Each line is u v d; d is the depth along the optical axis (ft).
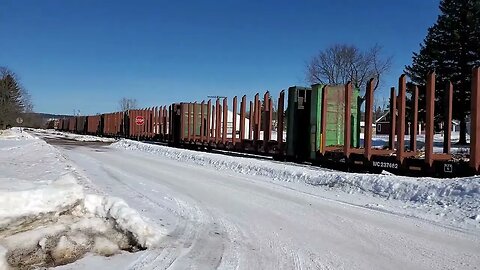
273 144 69.31
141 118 140.56
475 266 17.88
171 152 80.94
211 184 42.09
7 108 265.75
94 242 18.70
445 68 119.34
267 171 49.32
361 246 20.74
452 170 39.88
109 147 110.83
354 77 175.52
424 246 20.72
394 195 33.30
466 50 118.93
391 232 23.39
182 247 20.08
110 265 17.02
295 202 32.42
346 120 52.90
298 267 17.58
